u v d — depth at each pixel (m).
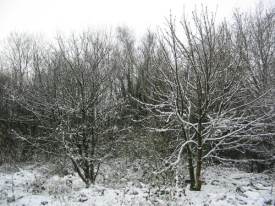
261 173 14.23
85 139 11.35
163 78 10.84
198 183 9.91
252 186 10.62
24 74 22.92
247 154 15.82
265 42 16.09
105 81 12.39
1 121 18.31
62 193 9.55
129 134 13.46
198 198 8.88
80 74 11.56
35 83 13.77
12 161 15.37
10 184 11.44
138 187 10.18
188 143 10.05
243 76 10.66
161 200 8.43
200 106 9.66
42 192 9.98
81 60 12.09
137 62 19.94
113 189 9.79
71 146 11.47
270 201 8.32
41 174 13.12
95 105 11.67
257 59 15.66
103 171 13.27
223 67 9.88
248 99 12.78
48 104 11.75
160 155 11.93
